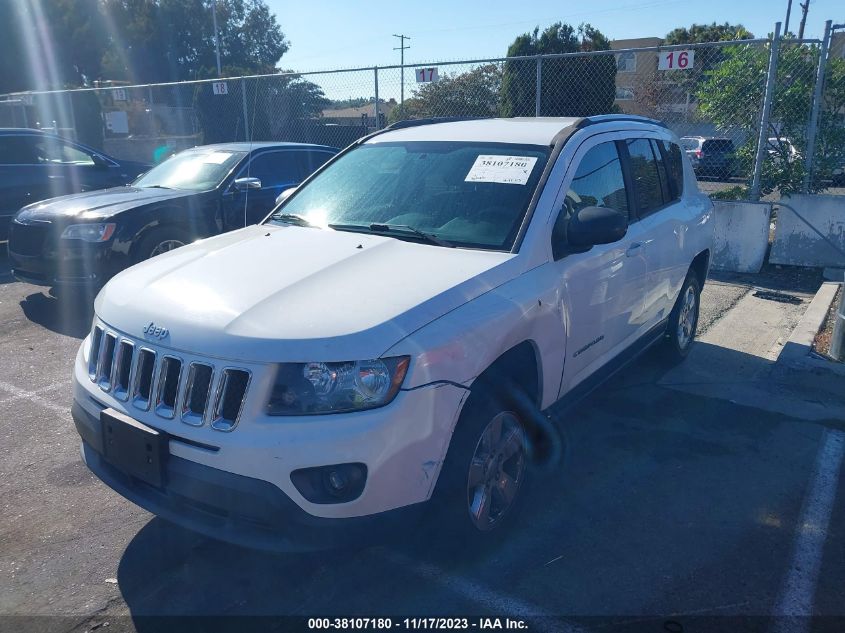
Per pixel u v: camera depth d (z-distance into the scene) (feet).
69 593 10.64
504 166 13.34
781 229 30.45
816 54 30.32
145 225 24.52
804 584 10.71
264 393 9.04
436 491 9.95
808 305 25.55
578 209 13.15
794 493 13.25
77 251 23.70
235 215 27.48
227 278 10.89
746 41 29.60
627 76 79.20
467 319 10.18
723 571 11.01
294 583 10.81
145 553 11.59
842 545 11.68
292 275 10.84
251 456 8.87
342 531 9.07
